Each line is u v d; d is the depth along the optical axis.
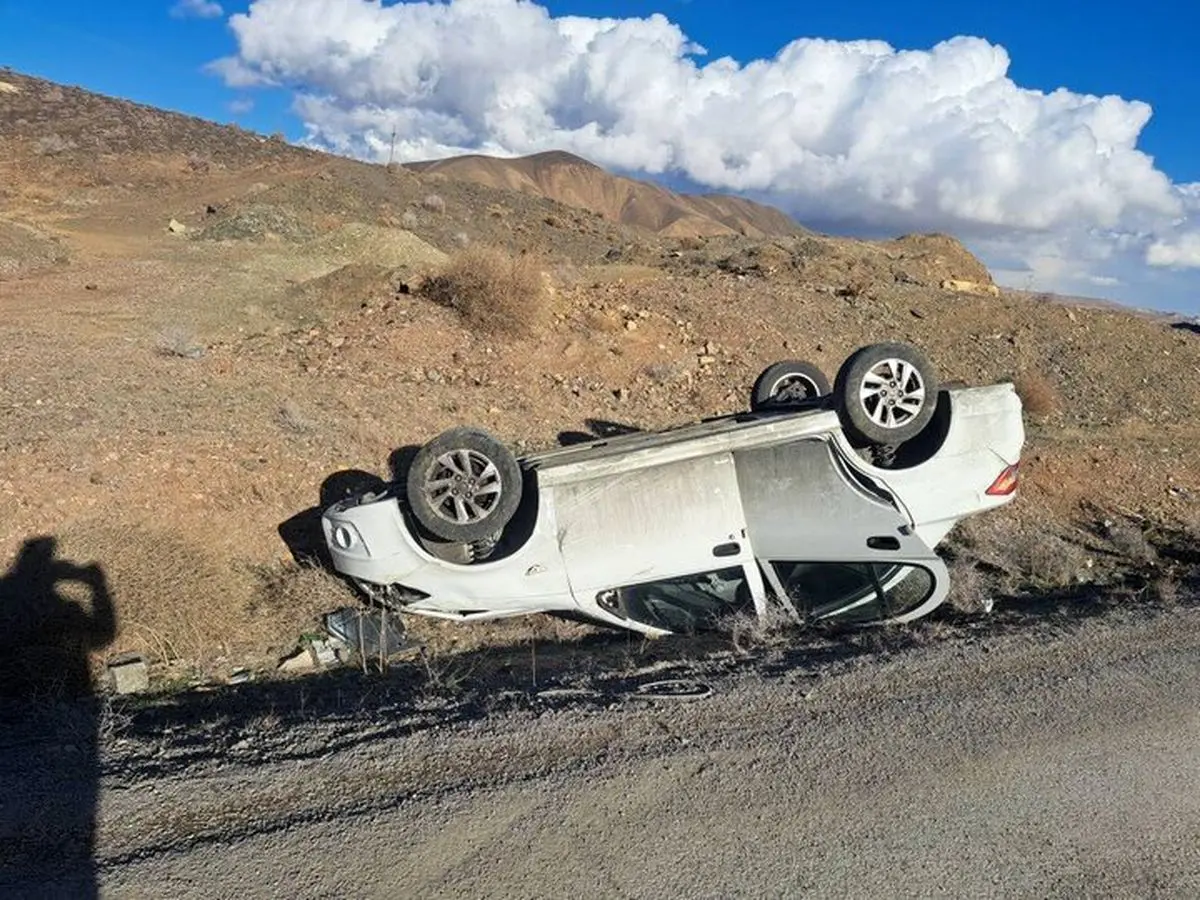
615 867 3.57
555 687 5.62
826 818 3.93
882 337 17.17
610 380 13.23
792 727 4.77
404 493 7.05
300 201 41.56
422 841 3.70
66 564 6.85
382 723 4.96
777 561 6.76
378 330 12.89
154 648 6.61
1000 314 18.89
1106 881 3.63
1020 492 11.45
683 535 6.70
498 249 14.41
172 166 49.22
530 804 3.97
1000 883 3.59
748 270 24.61
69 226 33.38
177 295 16.42
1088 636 6.30
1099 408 15.48
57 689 5.97
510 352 13.09
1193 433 14.45
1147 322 20.12
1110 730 4.78
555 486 6.63
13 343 11.27
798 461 6.81
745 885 3.50
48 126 52.28
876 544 6.70
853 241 37.88
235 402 9.98
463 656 6.74
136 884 3.39
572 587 6.64
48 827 3.78
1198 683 5.46
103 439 8.25
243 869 3.50
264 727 4.98
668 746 4.54
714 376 14.02
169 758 4.52
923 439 7.37
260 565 7.80
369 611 7.16
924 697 5.18
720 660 6.05
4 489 7.26
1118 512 11.43
